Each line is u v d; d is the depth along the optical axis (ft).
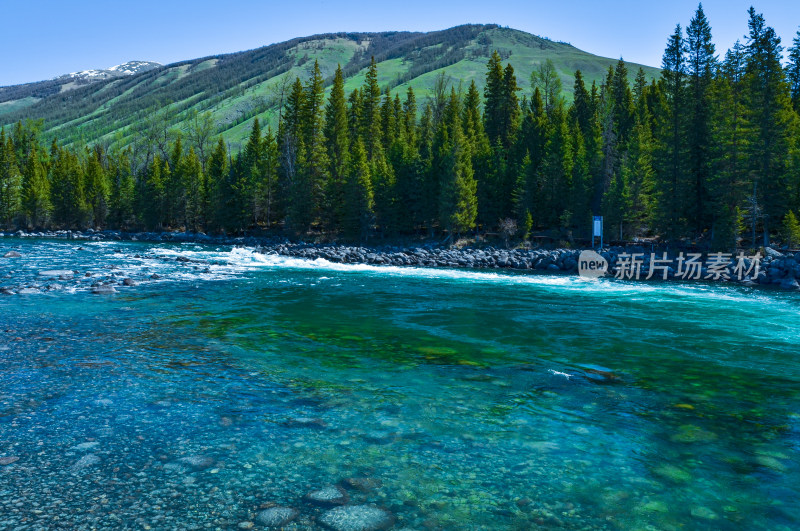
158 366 29.17
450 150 193.88
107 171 346.74
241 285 73.46
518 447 18.76
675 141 159.94
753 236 136.67
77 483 15.37
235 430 19.83
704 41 168.45
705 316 53.47
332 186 223.10
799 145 157.17
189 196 268.00
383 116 286.66
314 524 13.28
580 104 282.15
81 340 35.65
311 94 250.78
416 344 36.86
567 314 53.21
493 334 41.45
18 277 74.08
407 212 213.05
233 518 13.52
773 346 38.29
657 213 160.66
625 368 31.09
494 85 267.59
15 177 292.40
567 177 201.26
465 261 147.33
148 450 17.83
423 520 13.60
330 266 120.47
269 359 31.42
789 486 16.08
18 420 20.43
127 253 133.69
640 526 13.58
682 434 20.39
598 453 18.38
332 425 20.58
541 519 13.84
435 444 18.88
